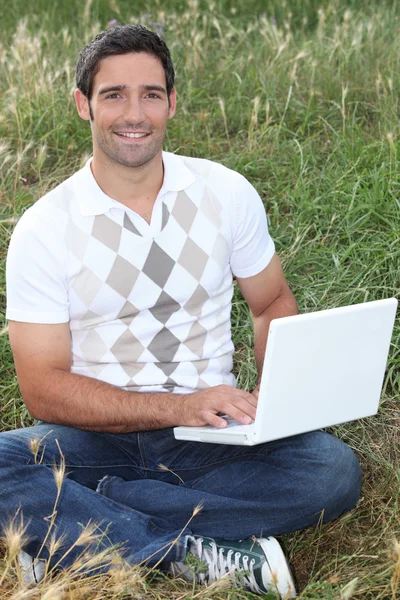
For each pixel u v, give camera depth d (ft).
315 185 16.89
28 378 10.23
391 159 16.35
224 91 20.72
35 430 10.44
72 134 18.93
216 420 9.62
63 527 9.61
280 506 9.87
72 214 10.16
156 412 9.86
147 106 9.98
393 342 13.52
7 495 9.61
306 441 10.10
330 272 14.74
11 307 10.21
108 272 10.15
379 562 10.21
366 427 12.57
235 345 14.14
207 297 10.55
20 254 10.12
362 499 11.27
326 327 8.95
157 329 10.38
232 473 10.16
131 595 9.31
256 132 18.20
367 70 20.81
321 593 9.47
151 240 10.20
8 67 21.03
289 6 25.79
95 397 9.97
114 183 10.14
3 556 10.43
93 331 10.40
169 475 10.61
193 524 9.95
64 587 9.07
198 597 9.45
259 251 11.05
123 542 9.46
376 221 15.75
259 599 9.48
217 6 25.88
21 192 16.26
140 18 23.72
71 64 21.57
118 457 10.59
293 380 9.02
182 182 10.36
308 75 20.68
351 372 9.42
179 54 22.13
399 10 24.93
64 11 26.37
